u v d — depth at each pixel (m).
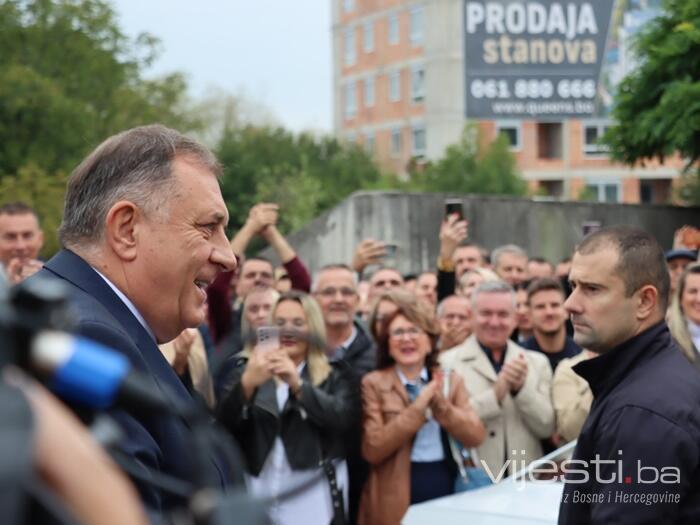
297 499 4.81
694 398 3.08
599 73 37.41
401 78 49.59
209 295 6.54
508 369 5.69
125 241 2.34
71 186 2.40
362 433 5.55
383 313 5.76
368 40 52.31
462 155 35.69
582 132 46.41
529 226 15.97
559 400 5.77
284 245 7.54
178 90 34.25
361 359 6.28
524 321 7.75
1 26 30.20
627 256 3.25
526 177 45.94
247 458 4.85
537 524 4.21
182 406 1.28
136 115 31.62
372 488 5.57
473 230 15.60
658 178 46.72
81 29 31.34
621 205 16.59
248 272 7.52
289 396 4.93
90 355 1.02
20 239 6.18
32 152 27.20
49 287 0.99
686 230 10.77
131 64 32.66
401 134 49.75
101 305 2.27
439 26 46.94
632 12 37.12
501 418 5.68
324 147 40.28
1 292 0.99
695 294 6.27
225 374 5.24
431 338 5.75
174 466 2.09
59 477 0.96
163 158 2.37
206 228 2.38
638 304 3.26
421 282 8.99
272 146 38.28
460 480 5.59
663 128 14.49
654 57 14.75
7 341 0.98
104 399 1.03
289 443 4.89
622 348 3.25
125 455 1.88
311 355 5.48
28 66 30.19
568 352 6.79
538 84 37.22
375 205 15.83
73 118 27.86
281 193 36.12
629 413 3.05
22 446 0.93
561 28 37.16
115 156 2.37
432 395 5.52
